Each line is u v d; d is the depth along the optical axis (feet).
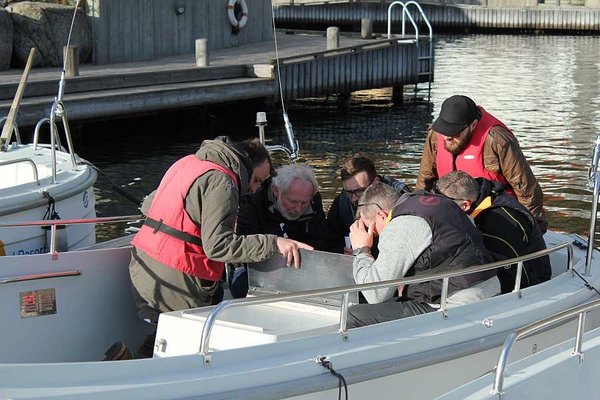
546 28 137.28
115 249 14.94
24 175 24.68
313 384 11.49
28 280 14.07
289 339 12.19
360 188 16.66
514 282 14.98
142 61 61.72
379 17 139.23
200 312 13.09
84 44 59.06
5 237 21.01
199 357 11.13
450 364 13.15
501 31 139.13
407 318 13.02
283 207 15.80
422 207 13.33
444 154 17.35
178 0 65.05
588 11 134.92
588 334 13.67
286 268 14.02
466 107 16.62
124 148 50.08
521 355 14.19
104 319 14.97
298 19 141.59
